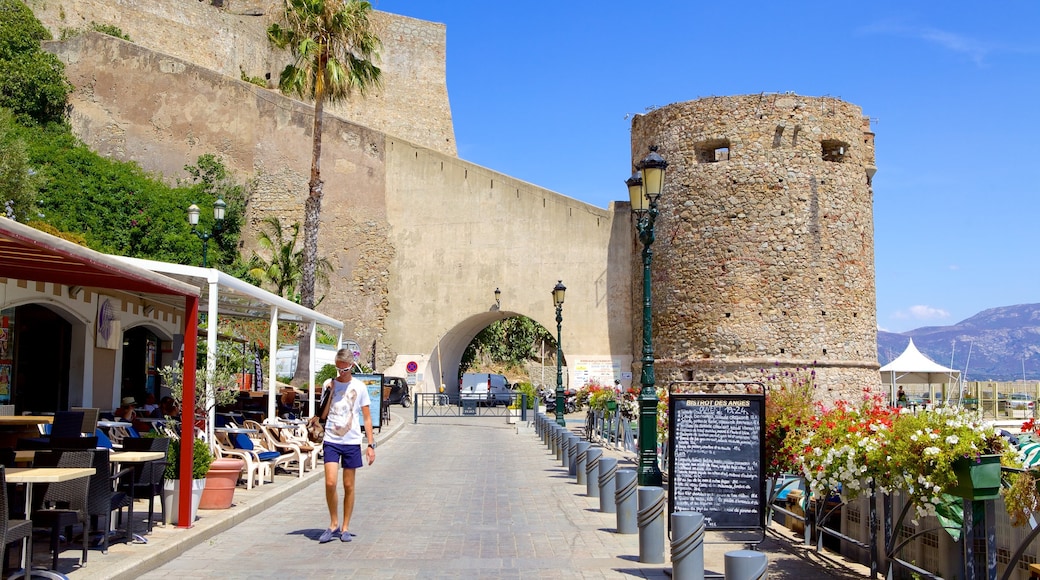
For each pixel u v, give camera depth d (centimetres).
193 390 974
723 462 880
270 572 805
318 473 1538
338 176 3947
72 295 1688
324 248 3912
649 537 862
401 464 1792
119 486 909
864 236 3225
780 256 3081
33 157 3500
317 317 1966
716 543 970
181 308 2072
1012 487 639
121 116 4119
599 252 3631
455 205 3819
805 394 1409
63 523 730
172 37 5131
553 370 7000
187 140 4066
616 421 2094
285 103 4019
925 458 651
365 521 1092
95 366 1825
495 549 921
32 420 1120
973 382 3756
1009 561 670
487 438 2477
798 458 845
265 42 5734
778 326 3059
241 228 3991
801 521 1019
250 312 2088
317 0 2898
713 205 3144
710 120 3170
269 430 1528
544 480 1530
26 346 1752
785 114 3130
